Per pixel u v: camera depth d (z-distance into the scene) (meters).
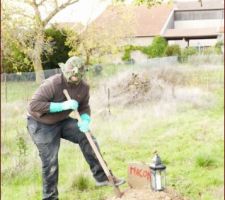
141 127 9.59
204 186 6.05
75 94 5.39
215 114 11.03
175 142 8.55
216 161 7.04
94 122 9.96
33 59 18.59
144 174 5.11
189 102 12.10
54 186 5.55
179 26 49.09
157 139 8.82
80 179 6.19
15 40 16.64
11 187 6.33
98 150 5.59
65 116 5.50
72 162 7.22
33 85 14.09
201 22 48.56
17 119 9.12
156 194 4.91
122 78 13.17
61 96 5.36
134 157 7.69
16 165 6.80
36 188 6.26
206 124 9.88
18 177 6.61
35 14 20.95
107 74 17.61
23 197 5.98
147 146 8.35
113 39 23.19
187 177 6.45
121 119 10.41
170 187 5.79
